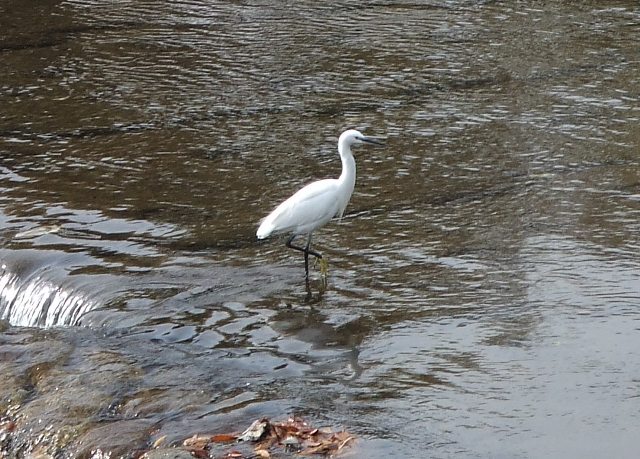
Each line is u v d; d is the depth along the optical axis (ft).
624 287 37.52
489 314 36.06
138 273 40.52
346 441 28.81
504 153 51.19
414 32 70.79
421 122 55.57
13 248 42.83
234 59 66.80
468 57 65.41
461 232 42.83
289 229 38.19
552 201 45.47
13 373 34.63
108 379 33.45
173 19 75.87
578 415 29.84
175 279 39.96
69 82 63.62
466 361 33.09
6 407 32.83
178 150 52.95
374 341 34.68
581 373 32.04
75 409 32.01
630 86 59.62
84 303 38.86
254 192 47.78
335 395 31.45
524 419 29.73
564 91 59.16
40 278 40.73
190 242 43.06
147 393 32.42
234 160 51.52
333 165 50.57
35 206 46.83
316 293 38.29
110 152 52.90
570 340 34.04
